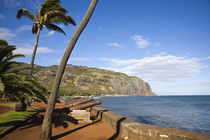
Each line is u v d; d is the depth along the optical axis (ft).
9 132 16.93
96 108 34.63
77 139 15.16
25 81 19.98
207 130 38.06
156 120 52.75
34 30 45.01
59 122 23.38
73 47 15.03
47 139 13.69
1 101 54.19
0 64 19.04
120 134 16.80
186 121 52.49
